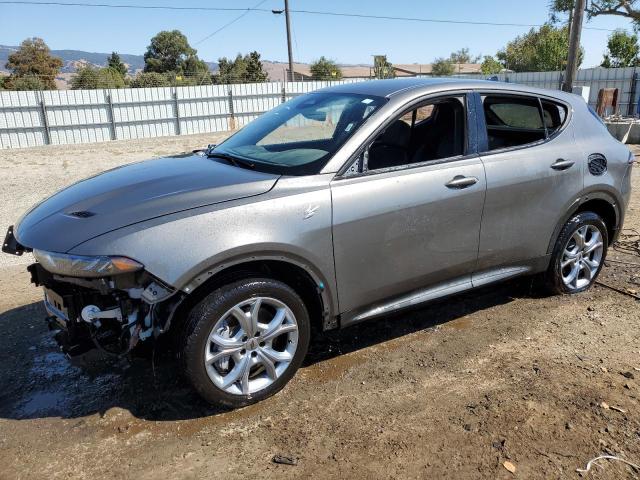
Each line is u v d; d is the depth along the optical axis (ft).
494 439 9.49
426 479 8.61
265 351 10.36
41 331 13.64
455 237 12.18
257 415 10.21
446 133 12.40
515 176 12.84
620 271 17.40
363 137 11.13
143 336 9.46
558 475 8.68
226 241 9.39
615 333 13.30
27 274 17.71
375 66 165.37
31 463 9.02
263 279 10.00
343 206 10.61
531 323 13.84
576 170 13.98
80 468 8.90
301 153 11.50
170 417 10.18
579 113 14.69
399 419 10.05
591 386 11.03
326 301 10.87
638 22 93.61
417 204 11.43
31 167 51.44
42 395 10.95
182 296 9.32
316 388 11.06
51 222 9.97
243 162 11.80
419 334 13.33
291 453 9.20
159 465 8.96
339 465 8.91
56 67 182.50
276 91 97.50
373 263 11.20
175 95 89.20
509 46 188.55
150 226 9.25
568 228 14.42
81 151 68.13
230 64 199.41
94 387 11.19
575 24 61.62
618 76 86.33
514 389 10.96
